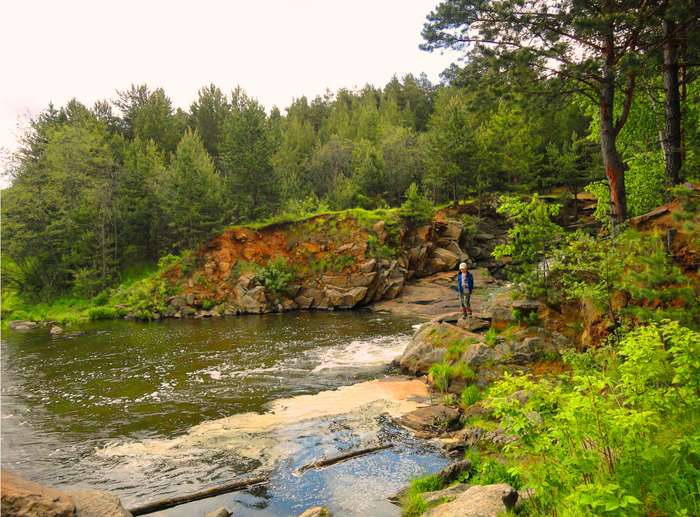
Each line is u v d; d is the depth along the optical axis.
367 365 18.69
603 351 10.65
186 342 25.83
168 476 9.66
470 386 13.89
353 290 39.12
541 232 15.30
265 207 49.88
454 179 54.41
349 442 11.01
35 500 6.14
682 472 4.79
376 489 8.71
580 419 5.05
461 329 17.28
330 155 76.94
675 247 10.58
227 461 10.25
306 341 24.58
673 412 5.85
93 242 49.41
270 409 13.73
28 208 48.34
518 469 5.59
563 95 16.67
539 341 14.17
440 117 76.19
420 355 17.08
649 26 13.49
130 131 85.69
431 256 45.81
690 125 17.70
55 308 44.56
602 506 4.16
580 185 56.38
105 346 25.70
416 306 36.97
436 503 7.42
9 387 17.52
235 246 43.75
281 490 8.88
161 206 50.66
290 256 43.34
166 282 41.88
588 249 13.01
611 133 15.46
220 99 95.12
